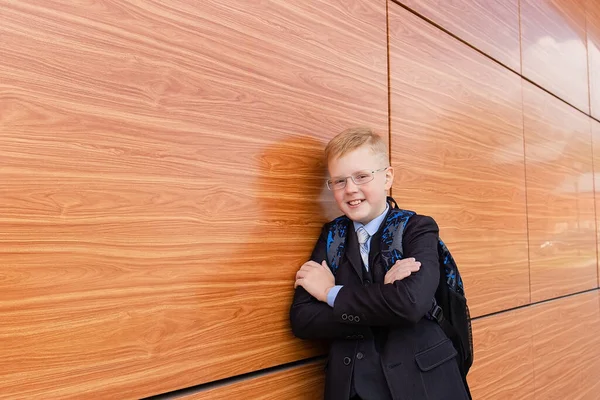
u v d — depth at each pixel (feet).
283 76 4.77
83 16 3.45
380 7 5.98
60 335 3.25
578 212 11.00
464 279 6.96
